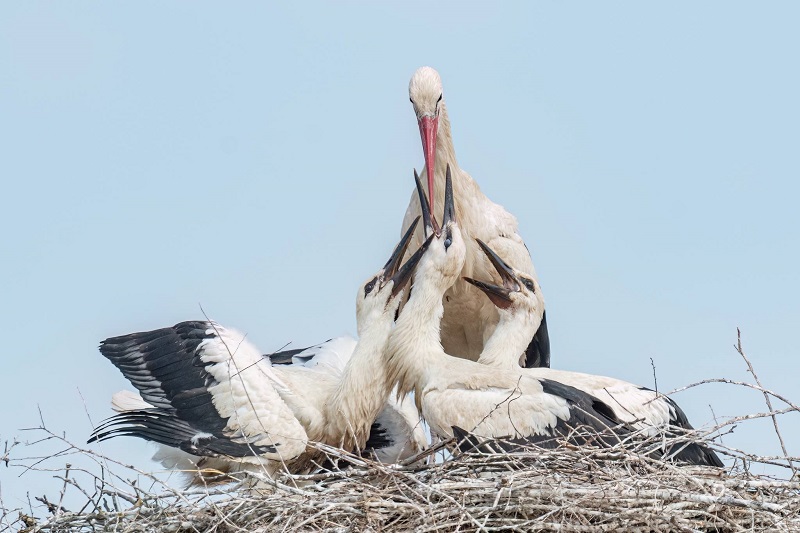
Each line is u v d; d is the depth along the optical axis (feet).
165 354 51.44
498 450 49.42
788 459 43.70
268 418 49.65
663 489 42.39
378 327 52.26
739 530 41.93
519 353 56.39
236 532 43.78
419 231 57.67
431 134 56.49
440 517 42.70
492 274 58.18
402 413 54.13
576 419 49.52
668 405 55.01
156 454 51.78
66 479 45.19
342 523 43.47
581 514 42.50
